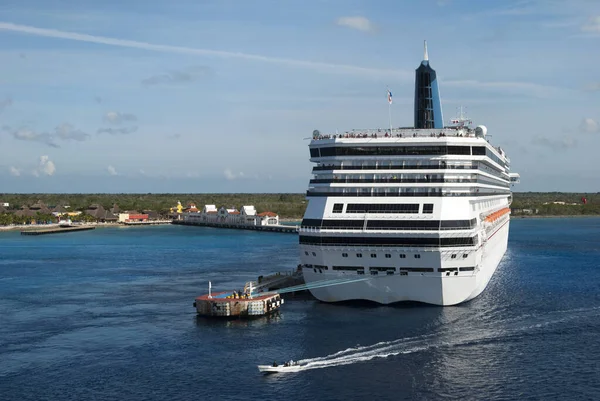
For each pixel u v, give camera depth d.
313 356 93.25
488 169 137.25
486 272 135.00
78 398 80.12
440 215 110.56
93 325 114.94
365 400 78.12
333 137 122.88
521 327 106.88
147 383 84.56
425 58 134.75
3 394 81.81
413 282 112.69
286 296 133.88
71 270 189.00
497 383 82.81
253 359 92.75
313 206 118.69
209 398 79.44
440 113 134.88
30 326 114.94
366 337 100.69
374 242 111.38
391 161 115.50
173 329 110.50
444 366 88.69
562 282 151.75
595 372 86.50
